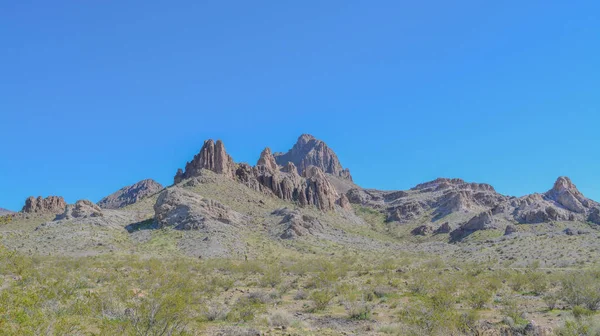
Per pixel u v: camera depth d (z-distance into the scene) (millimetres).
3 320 11453
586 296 28562
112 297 20109
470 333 20078
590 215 141625
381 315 27406
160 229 108375
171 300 15828
